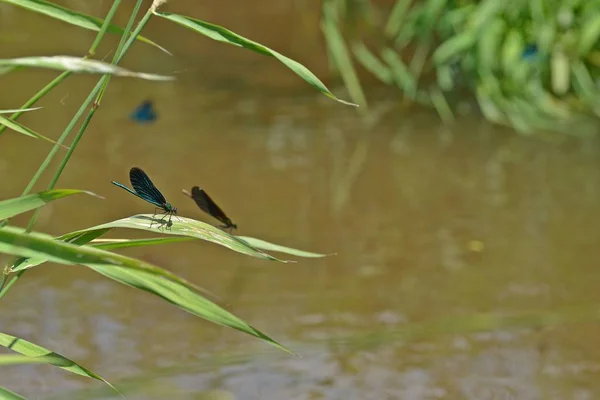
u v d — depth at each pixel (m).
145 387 4.27
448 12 9.66
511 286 5.48
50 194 2.06
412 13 9.70
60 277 5.63
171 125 8.70
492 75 9.32
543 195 7.05
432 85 9.74
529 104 9.17
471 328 4.95
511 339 4.82
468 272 5.70
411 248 6.05
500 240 6.19
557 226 6.41
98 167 7.50
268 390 4.28
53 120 8.70
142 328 4.98
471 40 9.16
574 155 8.02
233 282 5.53
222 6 11.34
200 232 2.31
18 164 7.55
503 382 4.40
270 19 11.10
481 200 6.95
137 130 8.51
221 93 9.66
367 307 5.22
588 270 5.68
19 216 6.39
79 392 4.21
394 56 9.64
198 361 4.57
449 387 4.35
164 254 5.94
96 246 2.40
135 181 2.52
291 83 10.03
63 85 9.69
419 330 4.93
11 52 10.10
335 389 4.30
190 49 10.80
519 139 8.46
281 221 6.47
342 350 4.70
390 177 7.47
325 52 10.52
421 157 7.97
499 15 9.32
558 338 4.82
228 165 7.64
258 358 4.61
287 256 5.92
